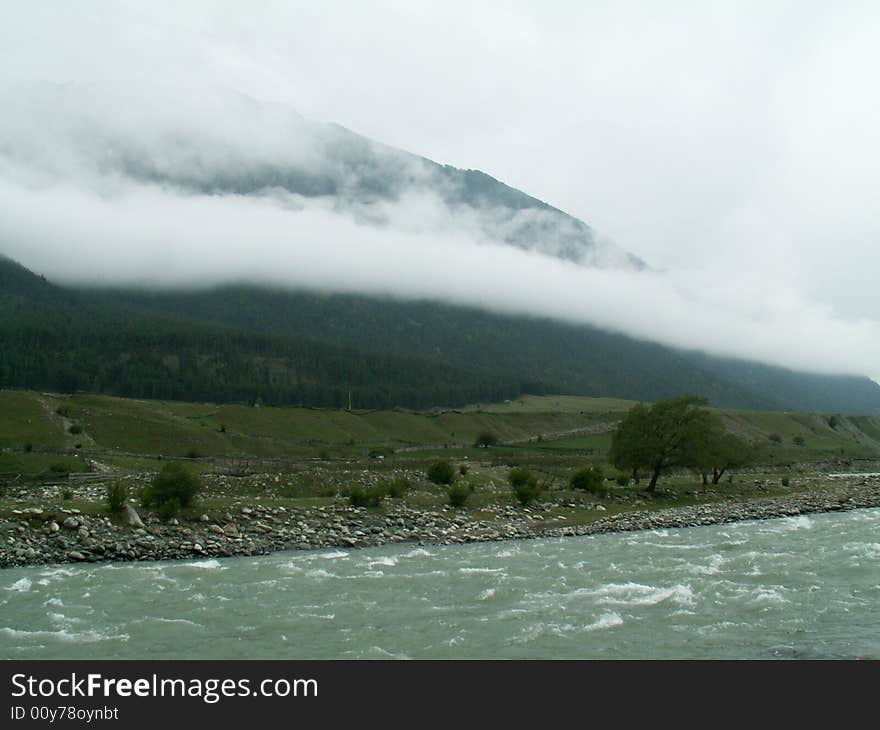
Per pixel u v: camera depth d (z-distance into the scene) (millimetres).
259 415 189000
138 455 116438
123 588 38312
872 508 89688
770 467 172125
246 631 29859
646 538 61312
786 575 40031
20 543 49562
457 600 34969
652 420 99625
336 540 57906
